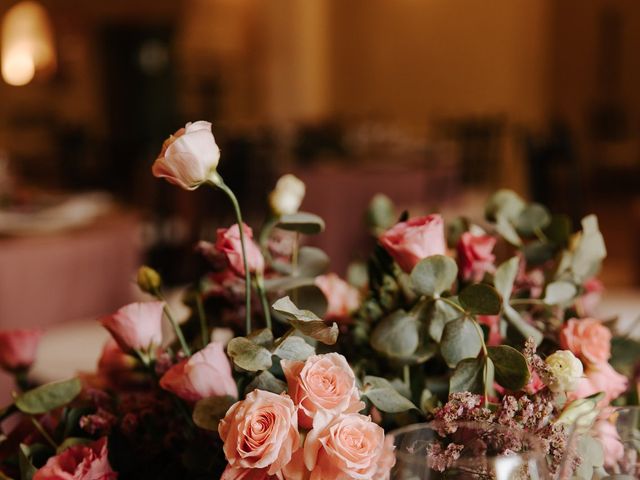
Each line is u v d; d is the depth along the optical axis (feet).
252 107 35.01
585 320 2.39
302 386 2.01
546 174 14.48
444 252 2.50
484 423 1.92
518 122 30.94
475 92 31.65
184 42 35.88
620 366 2.72
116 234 8.08
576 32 36.27
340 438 1.94
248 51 33.55
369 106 33.83
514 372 2.15
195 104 36.14
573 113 36.70
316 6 33.04
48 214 7.94
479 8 31.30
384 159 18.54
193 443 2.26
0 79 33.83
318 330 2.07
